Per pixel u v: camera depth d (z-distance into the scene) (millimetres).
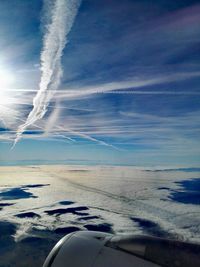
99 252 5668
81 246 5871
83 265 5449
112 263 5406
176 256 5348
